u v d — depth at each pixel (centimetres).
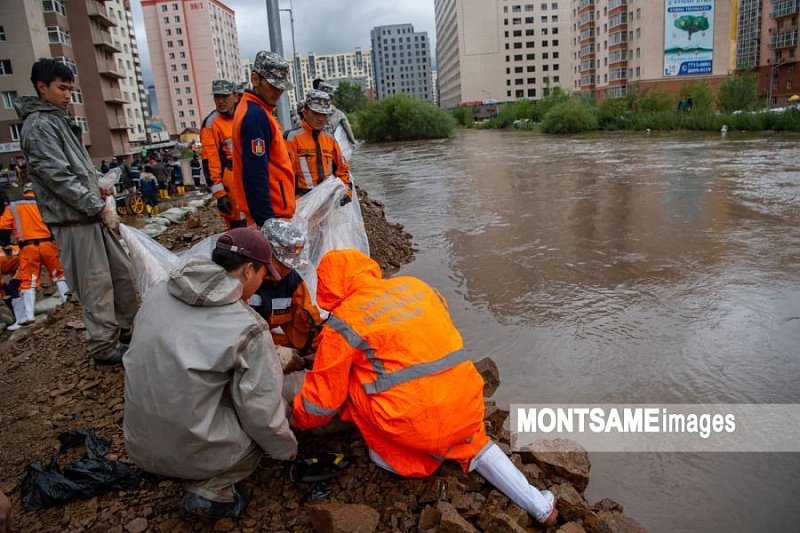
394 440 271
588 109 5372
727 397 405
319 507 257
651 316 553
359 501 280
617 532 271
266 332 264
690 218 1003
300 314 343
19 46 3938
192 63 11338
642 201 1202
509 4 12225
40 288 752
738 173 1605
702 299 593
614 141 3512
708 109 4853
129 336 452
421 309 281
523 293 636
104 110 4750
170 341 241
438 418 263
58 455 326
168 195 1928
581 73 8812
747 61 7444
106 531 267
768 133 3541
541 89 12575
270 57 399
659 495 313
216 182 557
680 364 454
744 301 582
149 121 7744
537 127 6203
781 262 712
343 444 326
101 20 4784
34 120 374
